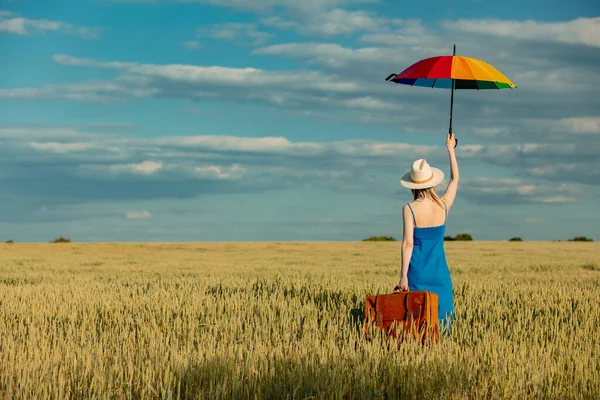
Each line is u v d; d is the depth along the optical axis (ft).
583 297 35.81
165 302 32.01
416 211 25.13
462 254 129.18
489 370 17.69
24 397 15.24
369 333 23.18
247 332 23.97
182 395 15.93
